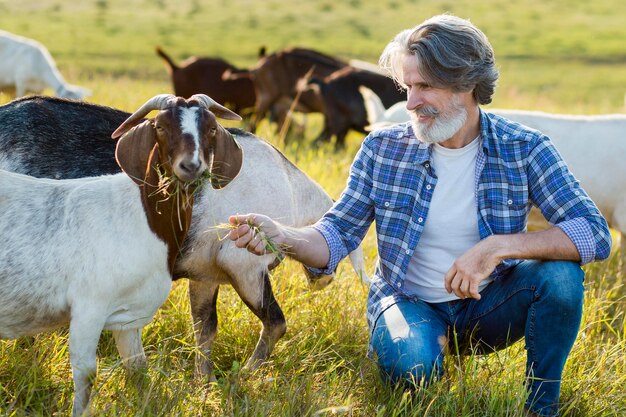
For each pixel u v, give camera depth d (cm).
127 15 3544
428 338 323
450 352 352
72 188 326
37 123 378
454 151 329
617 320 483
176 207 322
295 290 450
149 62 2238
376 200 342
